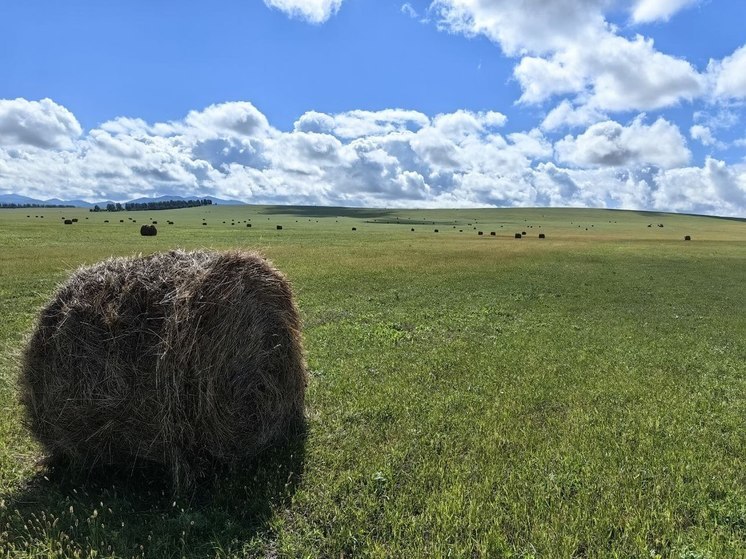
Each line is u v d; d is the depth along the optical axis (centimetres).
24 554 362
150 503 443
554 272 2619
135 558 359
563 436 580
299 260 2878
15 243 3556
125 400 442
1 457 498
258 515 412
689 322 1394
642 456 532
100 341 441
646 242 5806
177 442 452
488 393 730
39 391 455
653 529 404
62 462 495
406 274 2336
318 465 500
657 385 794
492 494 454
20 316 1166
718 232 9981
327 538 389
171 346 435
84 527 394
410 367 852
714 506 440
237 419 483
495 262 3066
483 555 365
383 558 363
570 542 381
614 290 2014
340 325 1202
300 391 587
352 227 9500
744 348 1091
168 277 464
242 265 503
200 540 388
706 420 651
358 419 620
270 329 530
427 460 514
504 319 1359
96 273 475
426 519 409
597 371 862
